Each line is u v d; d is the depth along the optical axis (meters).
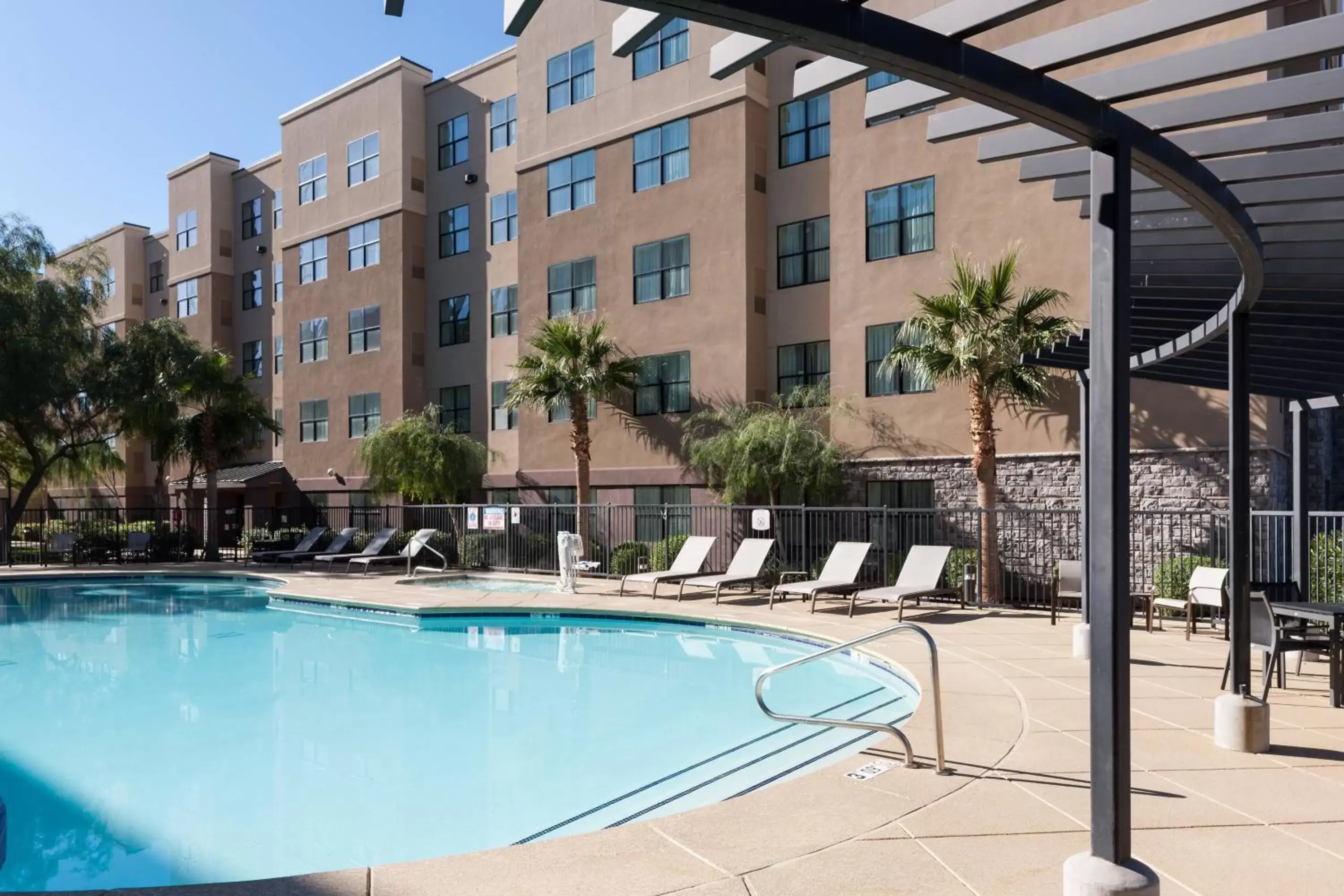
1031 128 4.62
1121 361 3.36
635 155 22.88
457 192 28.34
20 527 28.55
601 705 9.03
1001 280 14.91
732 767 6.76
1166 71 3.53
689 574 15.39
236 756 7.43
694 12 2.51
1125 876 3.26
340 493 30.44
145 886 4.98
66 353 25.06
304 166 31.92
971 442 17.66
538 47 25.02
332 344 30.73
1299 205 5.21
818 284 20.48
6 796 6.49
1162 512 12.14
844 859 4.19
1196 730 6.50
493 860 4.21
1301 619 8.23
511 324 26.86
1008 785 5.32
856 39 2.71
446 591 17.25
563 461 24.09
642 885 3.91
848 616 13.11
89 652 12.39
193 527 27.80
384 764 7.14
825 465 18.16
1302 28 3.38
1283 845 4.33
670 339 22.00
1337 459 18.58
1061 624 12.20
